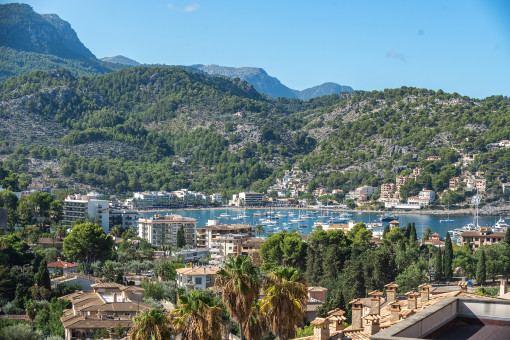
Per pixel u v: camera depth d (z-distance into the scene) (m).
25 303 173.12
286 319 79.44
